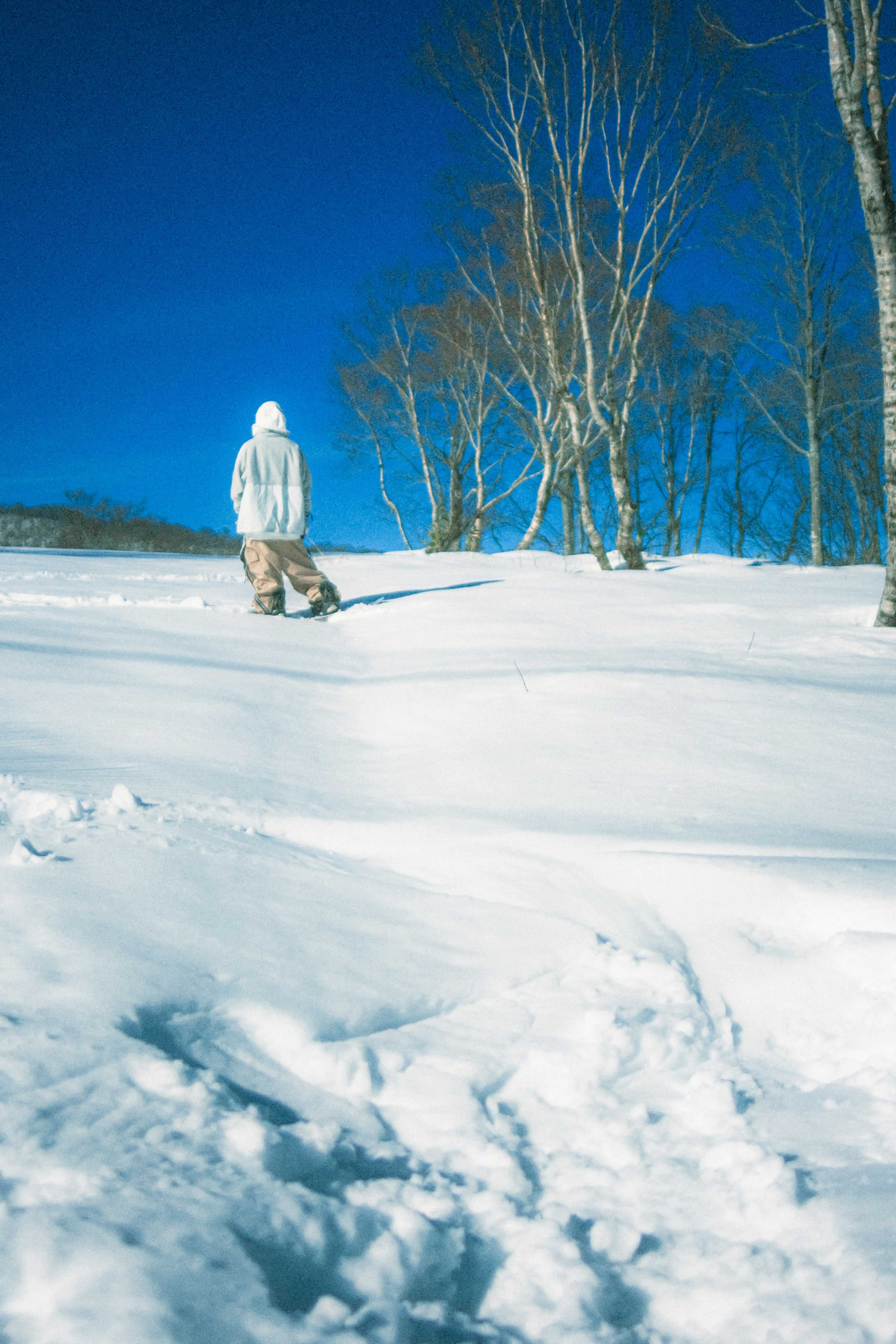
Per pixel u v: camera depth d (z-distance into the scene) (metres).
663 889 2.85
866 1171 1.69
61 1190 1.30
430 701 5.72
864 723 5.15
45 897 2.29
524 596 10.65
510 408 24.48
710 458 36.00
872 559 34.66
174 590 11.61
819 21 8.28
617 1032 2.08
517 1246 1.47
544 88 14.77
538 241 16.91
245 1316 1.17
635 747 4.63
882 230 8.29
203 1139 1.48
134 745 4.41
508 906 2.72
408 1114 1.79
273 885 2.66
